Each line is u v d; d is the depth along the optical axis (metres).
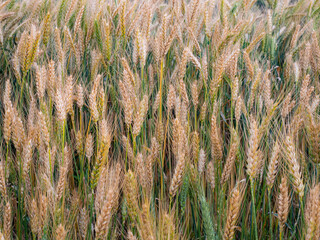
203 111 0.73
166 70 0.88
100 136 0.60
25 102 0.82
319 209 0.49
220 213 0.59
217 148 0.62
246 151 0.70
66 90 0.63
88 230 0.59
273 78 0.90
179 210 0.65
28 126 0.67
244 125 0.74
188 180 0.61
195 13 0.90
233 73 0.76
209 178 0.63
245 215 0.66
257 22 1.25
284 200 0.52
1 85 0.83
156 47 0.78
